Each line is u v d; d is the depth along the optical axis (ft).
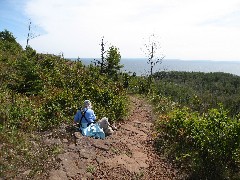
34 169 28.30
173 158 36.32
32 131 36.83
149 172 32.63
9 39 167.43
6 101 43.50
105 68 104.99
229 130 31.99
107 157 34.14
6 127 35.19
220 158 32.76
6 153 29.55
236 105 150.41
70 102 46.88
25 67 54.70
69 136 36.91
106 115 47.70
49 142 34.30
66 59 104.58
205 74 336.08
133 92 92.32
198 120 37.96
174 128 41.65
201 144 33.58
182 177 32.04
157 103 72.33
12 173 26.99
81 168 30.78
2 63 71.82
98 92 55.42
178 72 340.18
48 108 42.88
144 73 108.78
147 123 51.13
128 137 41.83
